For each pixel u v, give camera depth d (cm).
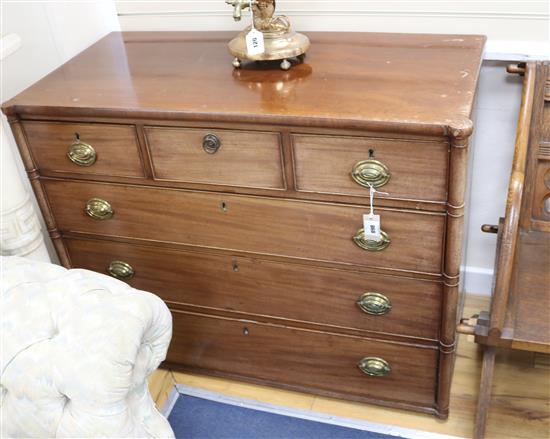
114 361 118
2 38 185
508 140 188
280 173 146
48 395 119
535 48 171
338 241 153
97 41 196
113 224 173
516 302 153
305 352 178
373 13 179
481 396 162
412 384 172
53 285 132
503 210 200
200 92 152
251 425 184
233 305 177
